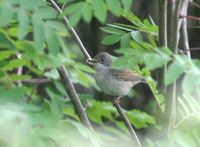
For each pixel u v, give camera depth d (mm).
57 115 5379
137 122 11227
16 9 5355
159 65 5641
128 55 5816
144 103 21531
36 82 10680
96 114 11258
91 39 20953
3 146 4398
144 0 21172
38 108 4949
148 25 9797
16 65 8008
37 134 4625
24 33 5305
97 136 5949
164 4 7754
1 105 4699
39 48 5363
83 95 9164
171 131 7027
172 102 7699
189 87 5438
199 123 6656
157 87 9266
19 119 4602
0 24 5156
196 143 6266
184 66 5586
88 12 5867
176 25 7898
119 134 10844
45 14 5496
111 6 5809
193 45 21484
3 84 6098
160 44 7949
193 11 19438
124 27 9812
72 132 5676
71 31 9711
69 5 5988
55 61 5891
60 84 10422
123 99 21516
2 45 6738
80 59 15336
